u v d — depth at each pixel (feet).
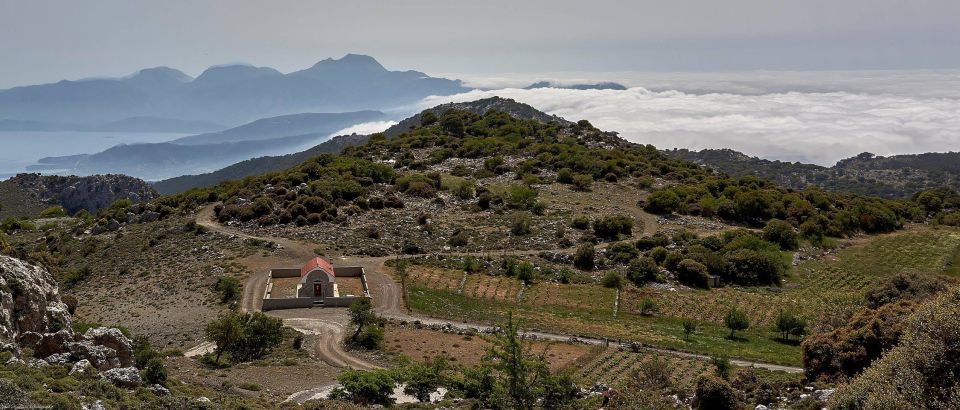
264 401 124.16
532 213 382.63
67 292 278.87
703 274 292.20
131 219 382.83
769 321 252.83
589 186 447.01
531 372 118.83
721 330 244.22
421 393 141.59
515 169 488.85
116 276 293.64
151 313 240.32
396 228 348.59
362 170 447.83
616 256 313.12
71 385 93.97
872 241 368.68
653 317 257.14
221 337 178.91
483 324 235.81
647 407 123.54
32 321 139.64
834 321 199.52
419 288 268.62
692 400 132.98
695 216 397.60
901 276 216.54
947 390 90.74
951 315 95.40
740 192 422.82
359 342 201.16
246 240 320.29
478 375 142.82
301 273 274.57
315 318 229.25
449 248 322.96
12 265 151.02
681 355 206.80
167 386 117.39
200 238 329.72
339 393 133.80
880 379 98.78
